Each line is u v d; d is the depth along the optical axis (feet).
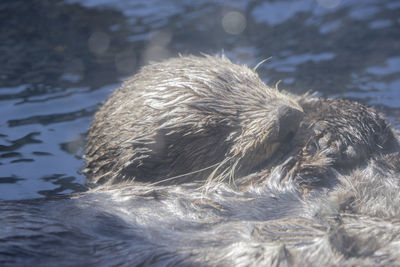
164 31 61.72
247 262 24.44
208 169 33.94
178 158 33.65
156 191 30.45
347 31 59.11
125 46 58.44
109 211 28.27
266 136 32.73
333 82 48.65
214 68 35.88
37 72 52.80
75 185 34.83
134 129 33.65
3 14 66.49
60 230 25.93
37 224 26.13
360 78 49.19
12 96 47.47
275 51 55.83
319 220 27.48
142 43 58.95
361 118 34.32
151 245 25.98
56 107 45.62
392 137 35.45
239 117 33.94
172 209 28.84
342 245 25.26
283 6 66.64
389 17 61.16
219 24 62.90
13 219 26.35
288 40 58.29
